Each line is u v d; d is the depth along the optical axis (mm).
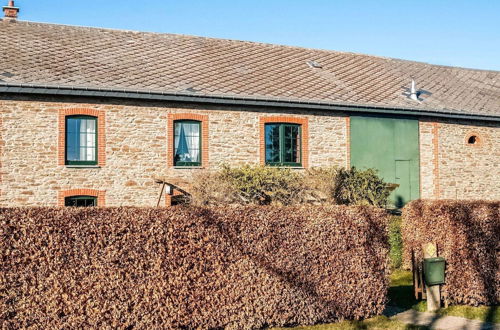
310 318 8844
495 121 22047
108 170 16016
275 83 18875
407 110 19750
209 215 8367
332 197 15367
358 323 8984
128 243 7828
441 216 10438
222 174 14797
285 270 8719
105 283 7656
